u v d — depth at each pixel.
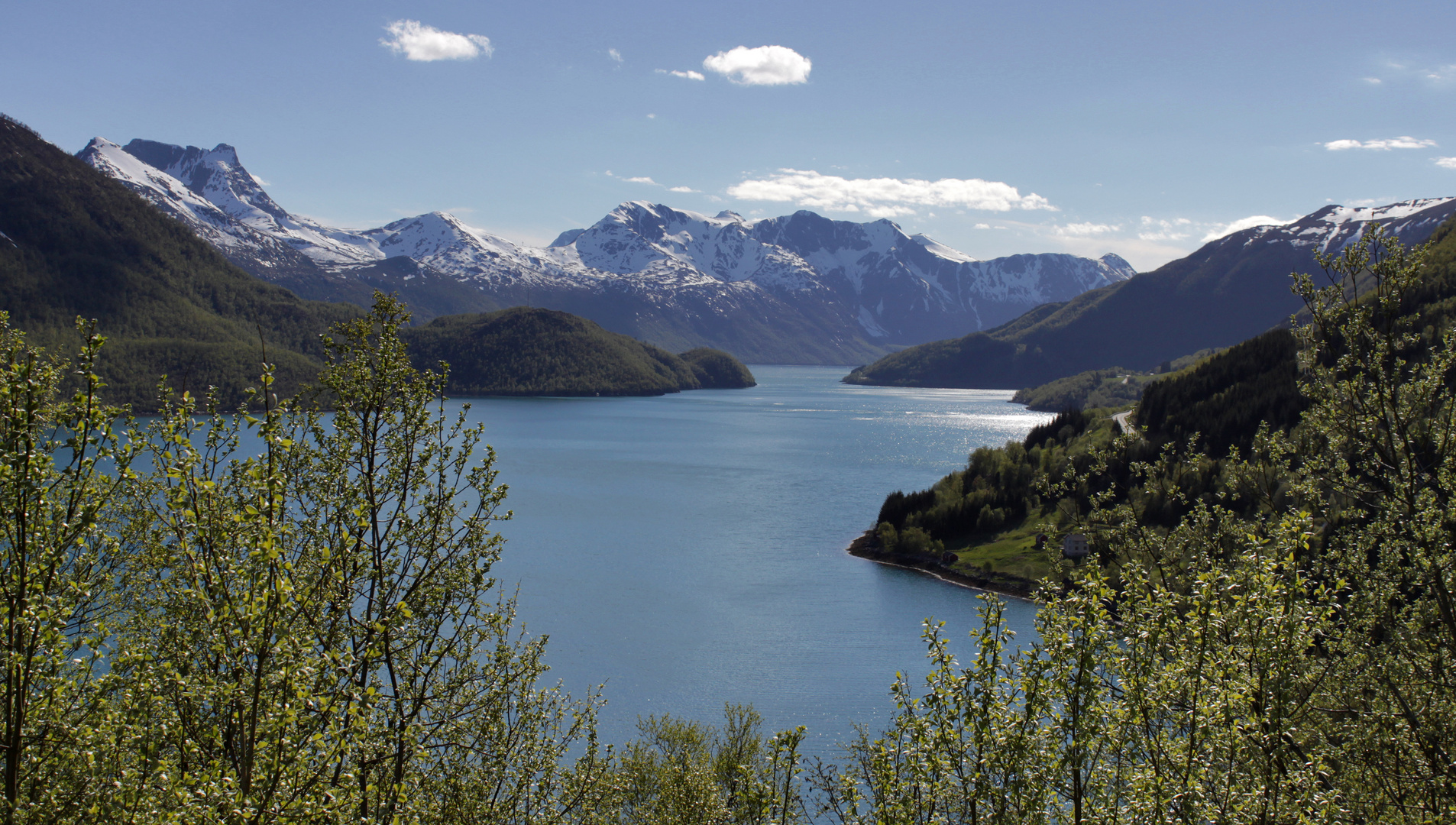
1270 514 21.48
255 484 12.09
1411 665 19.05
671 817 27.77
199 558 12.09
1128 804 14.28
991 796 14.48
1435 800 17.31
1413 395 19.02
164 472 12.51
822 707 66.69
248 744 11.36
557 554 115.81
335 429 15.02
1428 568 18.41
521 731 16.95
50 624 11.72
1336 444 19.88
